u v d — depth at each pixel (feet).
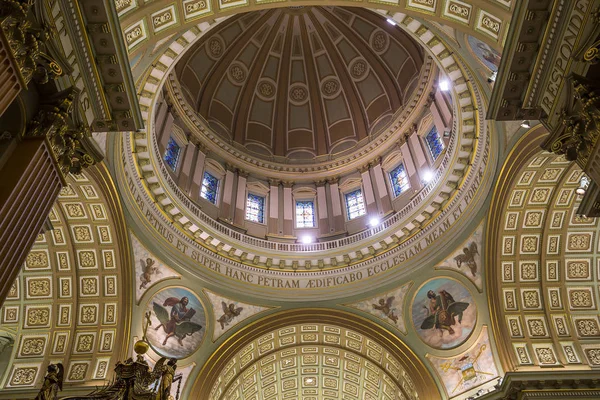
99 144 54.13
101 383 57.52
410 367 68.95
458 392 64.03
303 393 92.84
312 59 108.06
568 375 54.70
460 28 39.65
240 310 73.31
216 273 72.84
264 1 42.55
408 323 71.05
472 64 52.34
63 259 59.98
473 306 65.62
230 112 103.76
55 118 29.73
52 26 28.48
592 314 60.70
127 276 62.03
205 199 84.79
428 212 72.18
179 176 80.84
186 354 67.72
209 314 71.31
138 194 64.59
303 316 74.49
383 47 101.81
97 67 33.30
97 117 34.86
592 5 28.09
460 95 61.67
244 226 87.35
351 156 98.73
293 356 82.17
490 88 53.93
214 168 91.56
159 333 66.08
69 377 58.13
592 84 29.48
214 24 53.26
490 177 61.16
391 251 75.36
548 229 60.39
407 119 90.84
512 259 62.13
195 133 90.43
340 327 74.79
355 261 77.36
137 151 64.54
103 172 55.01
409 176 85.56
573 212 58.80
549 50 31.76
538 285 62.03
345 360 82.33
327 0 42.50
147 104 60.85
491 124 59.26
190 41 54.85
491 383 61.00
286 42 107.24
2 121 29.14
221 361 69.51
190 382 66.64
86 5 30.89
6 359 65.57
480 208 63.46
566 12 29.94
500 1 35.04
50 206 30.01
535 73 33.27
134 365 35.27
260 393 87.81
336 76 107.45
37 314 61.05
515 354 59.82
